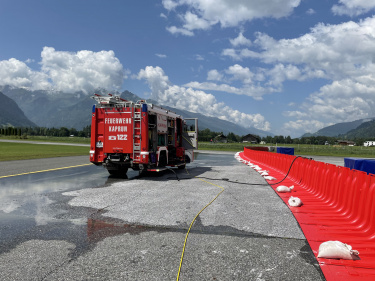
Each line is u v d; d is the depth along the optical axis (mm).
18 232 4434
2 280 2900
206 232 4523
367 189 4891
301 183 9445
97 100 10484
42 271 3113
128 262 3371
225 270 3184
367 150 54094
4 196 7211
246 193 7988
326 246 3600
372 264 3363
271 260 3473
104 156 10633
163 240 4141
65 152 27656
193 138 15289
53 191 7953
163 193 7816
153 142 10867
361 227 4750
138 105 10172
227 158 26547
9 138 87125
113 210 5867
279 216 5527
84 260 3416
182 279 2961
